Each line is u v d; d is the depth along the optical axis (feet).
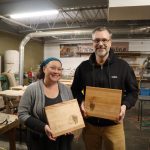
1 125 5.78
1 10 15.58
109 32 5.37
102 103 5.27
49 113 4.79
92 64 5.68
